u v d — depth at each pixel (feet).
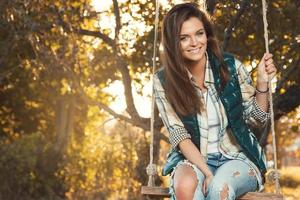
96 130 56.85
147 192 17.63
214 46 17.87
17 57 40.78
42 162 52.29
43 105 61.11
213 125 17.51
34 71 40.29
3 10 32.37
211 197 16.57
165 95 17.94
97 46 36.17
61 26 33.17
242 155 17.47
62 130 55.47
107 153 51.34
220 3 30.37
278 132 69.51
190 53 17.44
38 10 32.55
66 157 53.47
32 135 53.62
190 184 16.56
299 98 32.78
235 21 30.14
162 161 43.39
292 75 32.19
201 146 17.48
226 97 17.51
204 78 17.69
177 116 17.83
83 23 34.60
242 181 16.90
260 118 18.19
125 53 34.55
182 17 17.38
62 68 34.27
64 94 52.01
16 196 50.80
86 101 34.58
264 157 17.83
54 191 53.11
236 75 17.81
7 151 50.42
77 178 53.26
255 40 33.73
